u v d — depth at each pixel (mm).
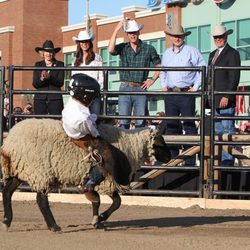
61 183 10086
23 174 9844
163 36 50156
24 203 14102
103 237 9578
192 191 13758
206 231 10375
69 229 10406
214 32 13914
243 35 43375
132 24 14578
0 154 10094
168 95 13734
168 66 13969
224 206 13492
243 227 10875
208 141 13742
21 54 62469
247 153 16188
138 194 14406
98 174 10070
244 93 13336
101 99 14102
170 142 13797
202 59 14477
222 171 14125
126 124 14758
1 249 8539
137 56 14617
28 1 62469
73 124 9727
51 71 14562
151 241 9227
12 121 14391
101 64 14719
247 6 43000
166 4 48125
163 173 14320
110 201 14156
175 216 12328
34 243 9000
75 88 9750
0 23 65625
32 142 9789
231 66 13555
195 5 46375
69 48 62094
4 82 14453
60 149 9898
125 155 10305
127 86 14617
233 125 14289
